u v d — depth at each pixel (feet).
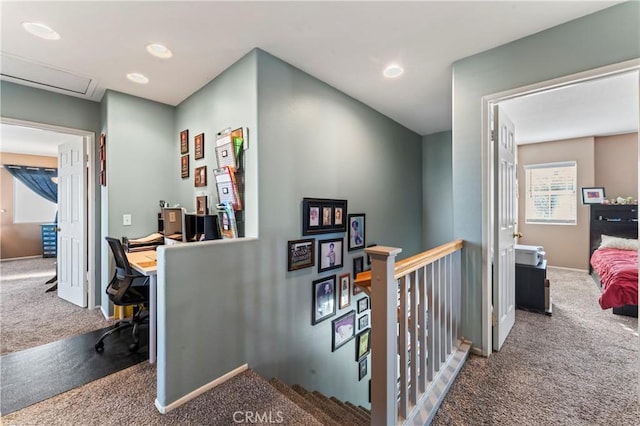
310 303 8.41
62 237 11.80
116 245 7.72
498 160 7.18
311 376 8.45
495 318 7.11
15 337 8.32
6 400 5.53
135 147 9.91
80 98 10.05
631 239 13.14
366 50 6.97
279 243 7.43
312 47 6.86
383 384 4.12
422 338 5.20
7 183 19.90
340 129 9.40
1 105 8.53
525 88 6.33
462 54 7.09
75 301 11.02
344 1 5.30
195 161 9.57
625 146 14.97
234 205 7.32
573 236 16.10
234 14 5.63
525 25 5.96
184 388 5.50
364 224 10.58
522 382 5.90
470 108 7.13
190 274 5.66
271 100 7.17
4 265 18.29
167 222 9.20
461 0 5.27
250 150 7.06
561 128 13.78
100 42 6.57
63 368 6.71
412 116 11.84
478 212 6.98
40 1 5.18
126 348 7.70
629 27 5.22
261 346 7.00
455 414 5.04
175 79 8.54
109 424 4.91
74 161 11.09
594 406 5.19
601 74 5.48
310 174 8.32
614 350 7.14
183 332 5.53
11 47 6.75
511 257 8.50
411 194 13.65
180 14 5.63
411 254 13.58
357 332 10.36
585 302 10.77
